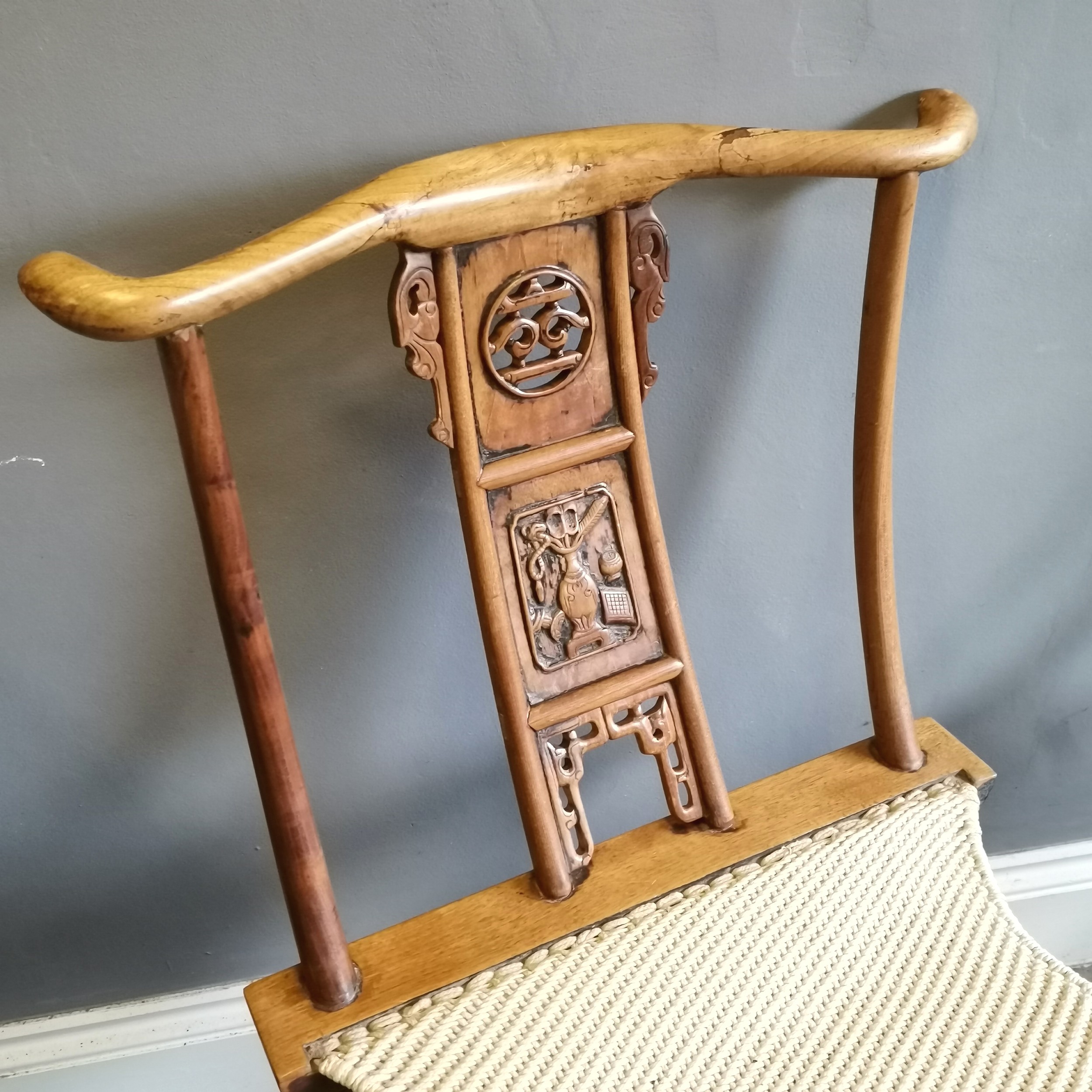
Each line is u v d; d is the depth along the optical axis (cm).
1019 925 73
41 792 88
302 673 86
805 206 75
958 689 106
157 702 85
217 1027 107
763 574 93
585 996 68
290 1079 64
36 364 67
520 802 70
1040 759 114
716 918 72
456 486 64
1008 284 82
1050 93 73
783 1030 67
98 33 58
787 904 73
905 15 68
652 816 109
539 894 72
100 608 79
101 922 98
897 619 79
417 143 66
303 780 62
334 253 53
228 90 61
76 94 59
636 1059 65
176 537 77
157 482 74
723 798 76
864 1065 65
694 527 89
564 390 65
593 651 70
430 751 95
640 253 63
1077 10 70
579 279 62
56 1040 104
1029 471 92
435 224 55
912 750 80
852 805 78
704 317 78
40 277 49
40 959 99
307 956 65
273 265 51
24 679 81
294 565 80
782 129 68
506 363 75
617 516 69
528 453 65
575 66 66
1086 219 79
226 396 71
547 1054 65
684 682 73
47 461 71
